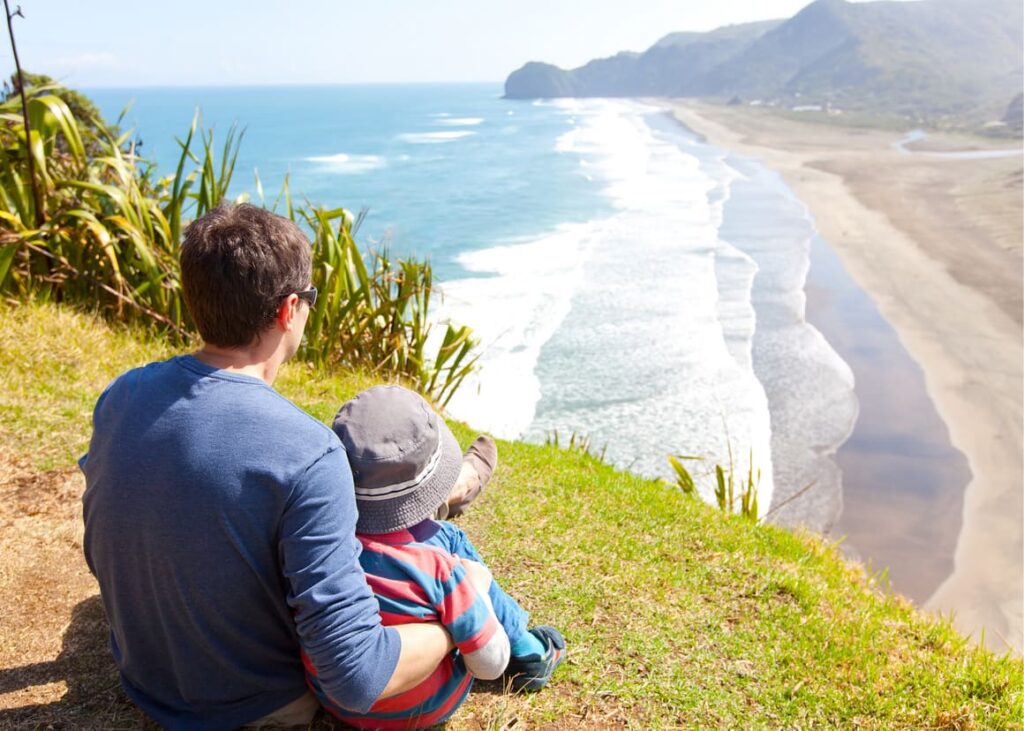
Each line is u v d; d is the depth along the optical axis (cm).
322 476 170
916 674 314
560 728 256
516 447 626
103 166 700
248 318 170
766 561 422
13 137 659
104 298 667
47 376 505
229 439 167
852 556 1391
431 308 2802
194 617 177
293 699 200
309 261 182
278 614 184
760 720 277
